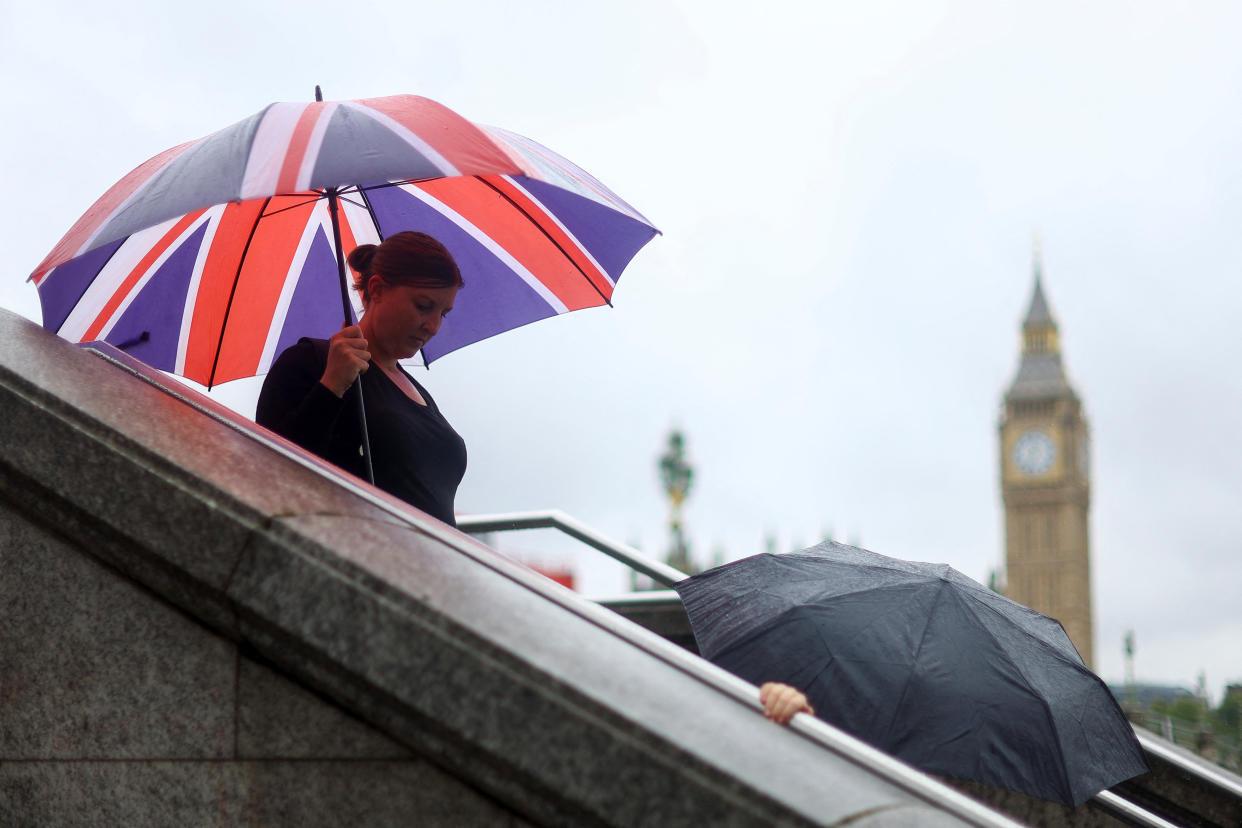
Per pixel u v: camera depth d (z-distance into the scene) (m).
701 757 2.04
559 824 2.17
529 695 2.17
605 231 3.92
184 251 3.77
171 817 2.57
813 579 3.79
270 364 3.93
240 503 2.51
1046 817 5.49
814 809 1.97
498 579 2.59
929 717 3.38
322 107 2.99
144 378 3.29
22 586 2.76
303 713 2.49
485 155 2.91
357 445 3.38
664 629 6.34
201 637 2.59
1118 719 3.70
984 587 4.02
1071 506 151.38
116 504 2.59
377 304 3.50
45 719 2.71
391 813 2.39
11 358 2.96
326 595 2.38
